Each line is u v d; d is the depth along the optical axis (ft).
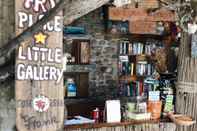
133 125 16.15
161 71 33.14
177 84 17.19
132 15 29.40
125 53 33.01
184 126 16.72
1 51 10.48
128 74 33.06
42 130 10.99
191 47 16.52
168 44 33.35
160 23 32.63
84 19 31.73
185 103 16.89
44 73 10.89
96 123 15.74
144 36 33.40
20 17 10.46
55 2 10.79
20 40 10.40
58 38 10.99
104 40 32.55
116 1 14.99
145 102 16.92
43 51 10.82
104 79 32.65
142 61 33.22
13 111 11.21
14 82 11.12
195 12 16.37
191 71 16.65
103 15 31.81
